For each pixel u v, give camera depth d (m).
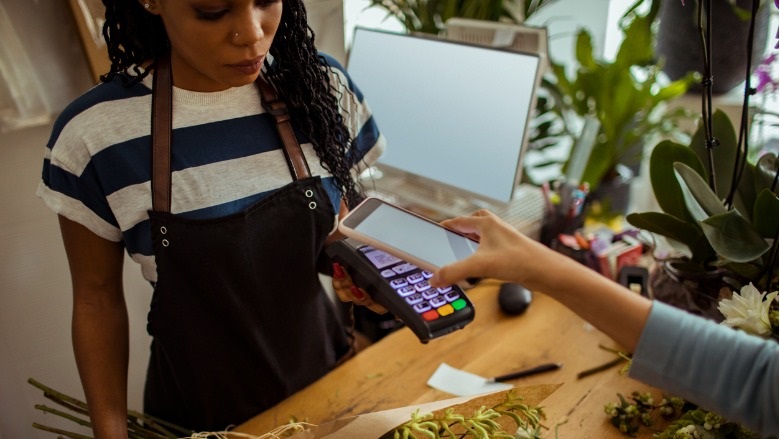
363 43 1.33
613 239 1.12
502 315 1.02
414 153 1.28
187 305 0.84
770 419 0.48
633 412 0.76
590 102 1.50
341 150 0.90
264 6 0.69
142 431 0.84
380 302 0.73
